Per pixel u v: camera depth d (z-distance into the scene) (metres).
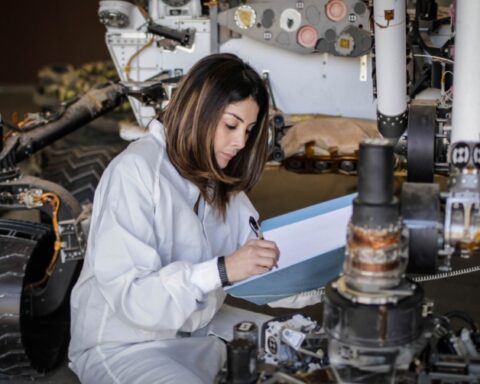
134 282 2.01
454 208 1.70
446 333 1.89
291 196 5.02
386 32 2.39
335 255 2.21
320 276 2.27
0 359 2.75
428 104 2.35
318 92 3.84
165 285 2.00
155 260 2.05
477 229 1.69
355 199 1.64
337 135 3.56
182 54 3.82
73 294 2.32
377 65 2.46
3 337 2.71
